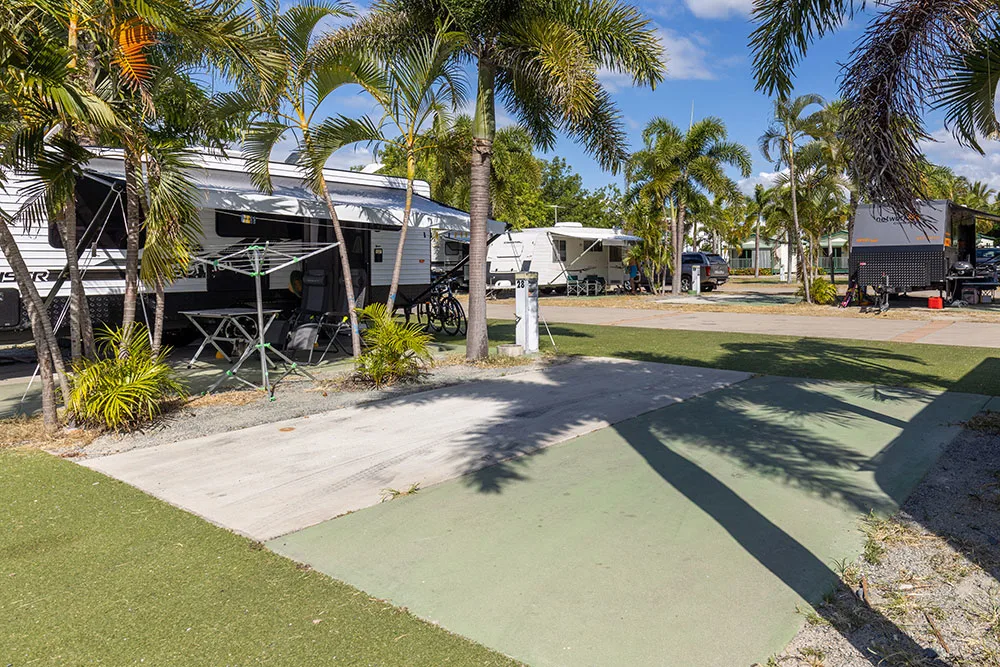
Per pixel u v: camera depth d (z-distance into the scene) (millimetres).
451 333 14367
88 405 5938
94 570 3412
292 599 3115
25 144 5785
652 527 3891
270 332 9125
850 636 2783
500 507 4227
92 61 6332
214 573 3373
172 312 10234
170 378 7152
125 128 5648
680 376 8594
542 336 13367
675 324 15734
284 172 11695
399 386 8055
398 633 2828
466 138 9594
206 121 7848
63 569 3428
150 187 6398
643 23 8922
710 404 6984
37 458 5293
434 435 5926
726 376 8547
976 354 10195
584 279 26938
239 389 7895
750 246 59812
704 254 30438
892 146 4426
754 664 2596
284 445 5641
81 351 7070
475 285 9750
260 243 10406
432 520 4031
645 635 2795
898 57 4410
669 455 5250
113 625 2912
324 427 6230
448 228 11344
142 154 6348
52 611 3027
